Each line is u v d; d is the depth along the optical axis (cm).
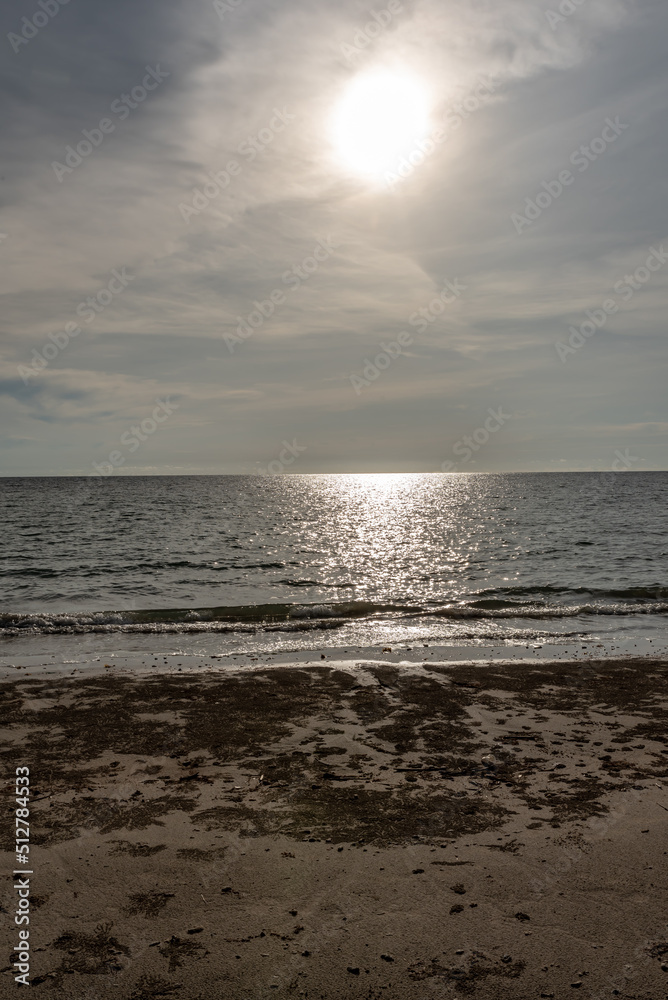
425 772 691
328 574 2642
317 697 996
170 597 2136
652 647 1396
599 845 526
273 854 514
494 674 1141
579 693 1018
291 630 1574
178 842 534
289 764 717
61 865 495
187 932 418
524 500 8606
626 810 591
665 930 418
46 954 394
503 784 656
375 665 1209
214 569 2775
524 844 529
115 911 439
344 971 382
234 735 820
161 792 637
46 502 8306
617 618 1720
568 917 432
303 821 573
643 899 452
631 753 749
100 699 981
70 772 692
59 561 2970
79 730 838
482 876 481
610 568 2716
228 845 529
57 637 1486
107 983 370
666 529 4444
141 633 1535
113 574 2627
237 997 362
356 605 1833
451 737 809
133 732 831
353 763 720
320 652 1346
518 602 1958
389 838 542
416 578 2520
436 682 1084
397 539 3991
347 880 477
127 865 496
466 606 1912
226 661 1265
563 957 394
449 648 1384
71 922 426
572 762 720
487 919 431
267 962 390
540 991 365
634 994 362
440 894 459
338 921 429
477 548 3503
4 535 4175
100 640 1460
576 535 4109
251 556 3200
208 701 973
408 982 373
